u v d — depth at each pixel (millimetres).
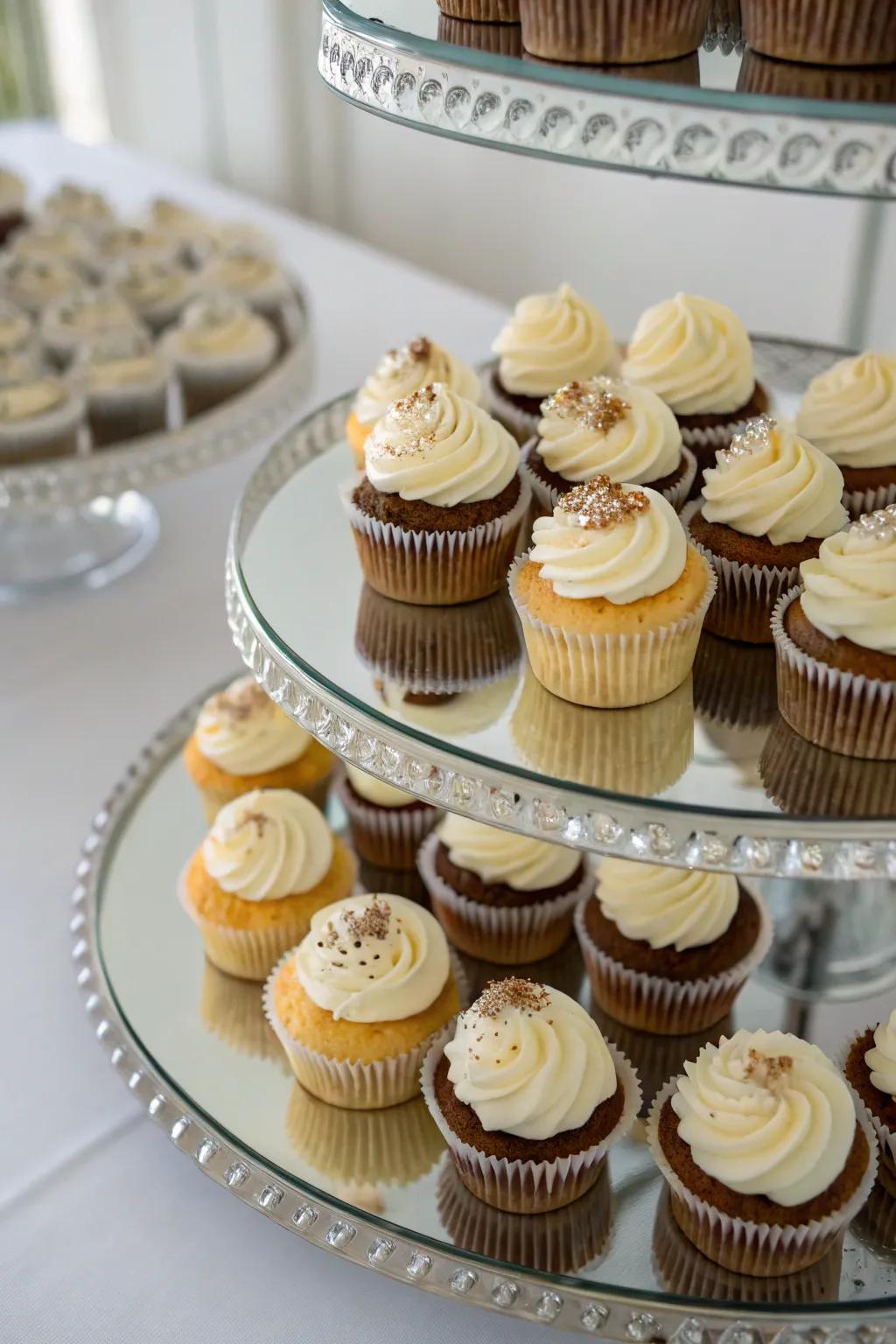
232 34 1488
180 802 791
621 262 1222
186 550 972
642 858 540
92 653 891
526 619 610
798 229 1069
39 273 1138
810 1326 574
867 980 718
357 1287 621
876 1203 622
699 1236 602
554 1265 600
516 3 610
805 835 534
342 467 744
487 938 725
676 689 626
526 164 1248
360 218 1495
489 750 583
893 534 590
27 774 816
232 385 1018
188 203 1392
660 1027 694
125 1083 659
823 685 579
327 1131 649
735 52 596
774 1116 593
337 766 789
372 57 560
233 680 840
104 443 978
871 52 566
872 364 706
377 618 654
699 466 733
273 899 702
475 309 1167
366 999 646
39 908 751
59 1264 626
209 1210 645
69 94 1797
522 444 778
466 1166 616
